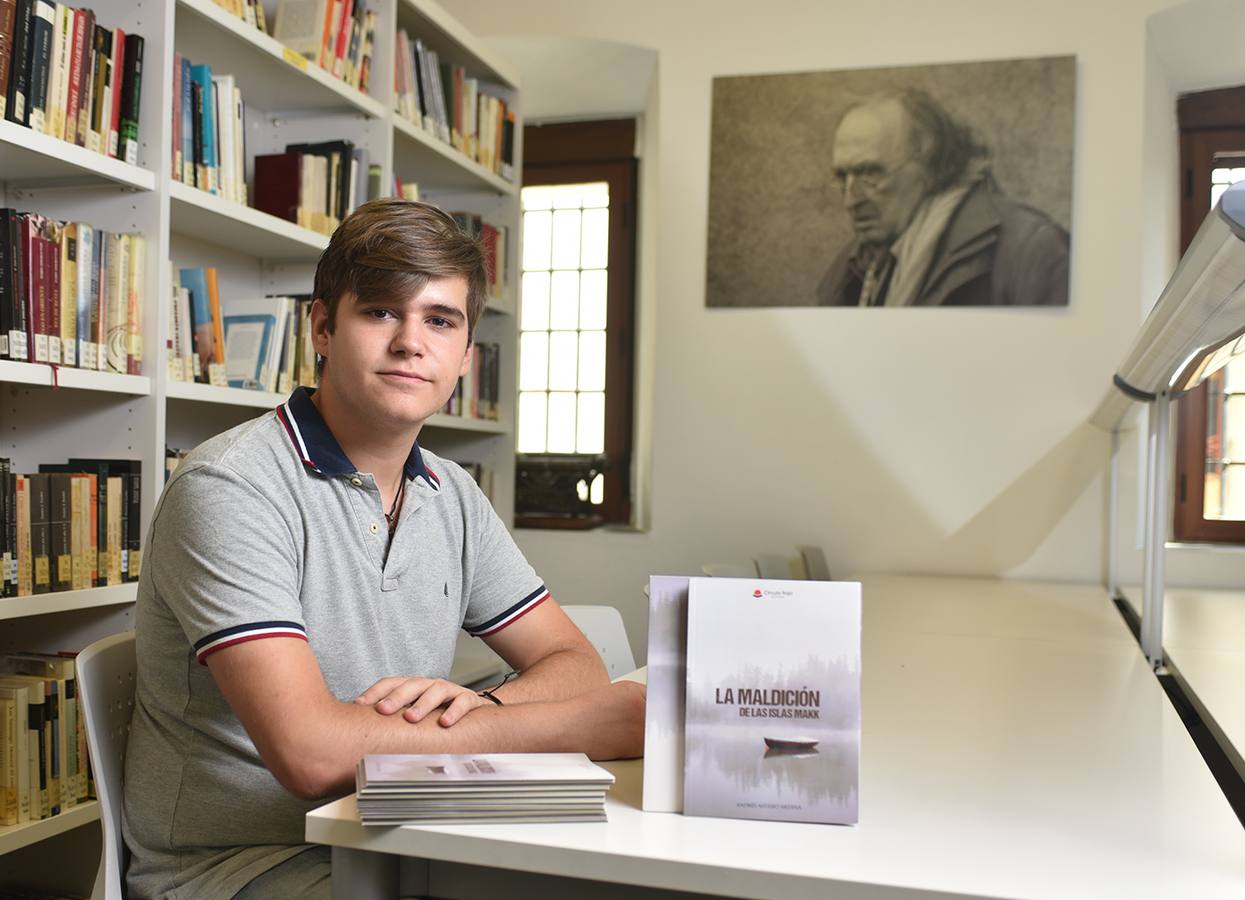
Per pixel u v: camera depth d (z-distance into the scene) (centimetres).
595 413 463
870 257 398
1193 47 388
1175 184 406
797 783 99
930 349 394
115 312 218
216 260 294
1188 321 153
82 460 218
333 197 298
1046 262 382
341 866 97
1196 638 249
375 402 136
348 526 139
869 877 85
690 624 102
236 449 133
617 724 121
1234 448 395
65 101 207
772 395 407
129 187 225
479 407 388
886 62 399
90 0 228
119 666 140
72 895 223
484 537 161
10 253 195
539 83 450
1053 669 196
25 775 202
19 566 198
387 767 100
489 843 92
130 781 135
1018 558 386
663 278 417
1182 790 112
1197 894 82
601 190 466
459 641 364
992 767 121
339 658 138
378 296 135
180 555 126
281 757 114
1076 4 385
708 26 415
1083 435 382
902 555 395
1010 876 86
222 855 130
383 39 314
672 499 414
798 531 403
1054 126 382
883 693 169
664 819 99
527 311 472
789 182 405
